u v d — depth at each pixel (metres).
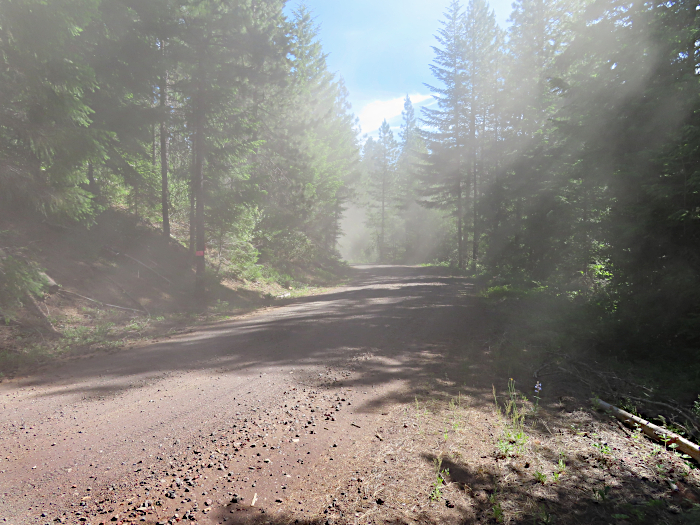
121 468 3.64
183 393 5.75
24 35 7.78
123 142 14.10
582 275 14.53
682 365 6.56
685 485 3.52
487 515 3.01
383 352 8.20
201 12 15.23
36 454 3.91
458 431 4.52
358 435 4.38
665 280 7.25
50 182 9.62
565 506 3.16
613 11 11.83
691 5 8.48
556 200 16.30
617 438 4.46
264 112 20.52
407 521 2.89
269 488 3.32
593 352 7.64
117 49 13.19
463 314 13.00
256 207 19.70
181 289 15.36
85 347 8.91
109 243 15.20
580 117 10.76
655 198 7.43
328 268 33.66
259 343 9.00
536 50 27.36
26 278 8.98
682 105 8.01
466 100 35.09
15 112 9.00
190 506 3.04
